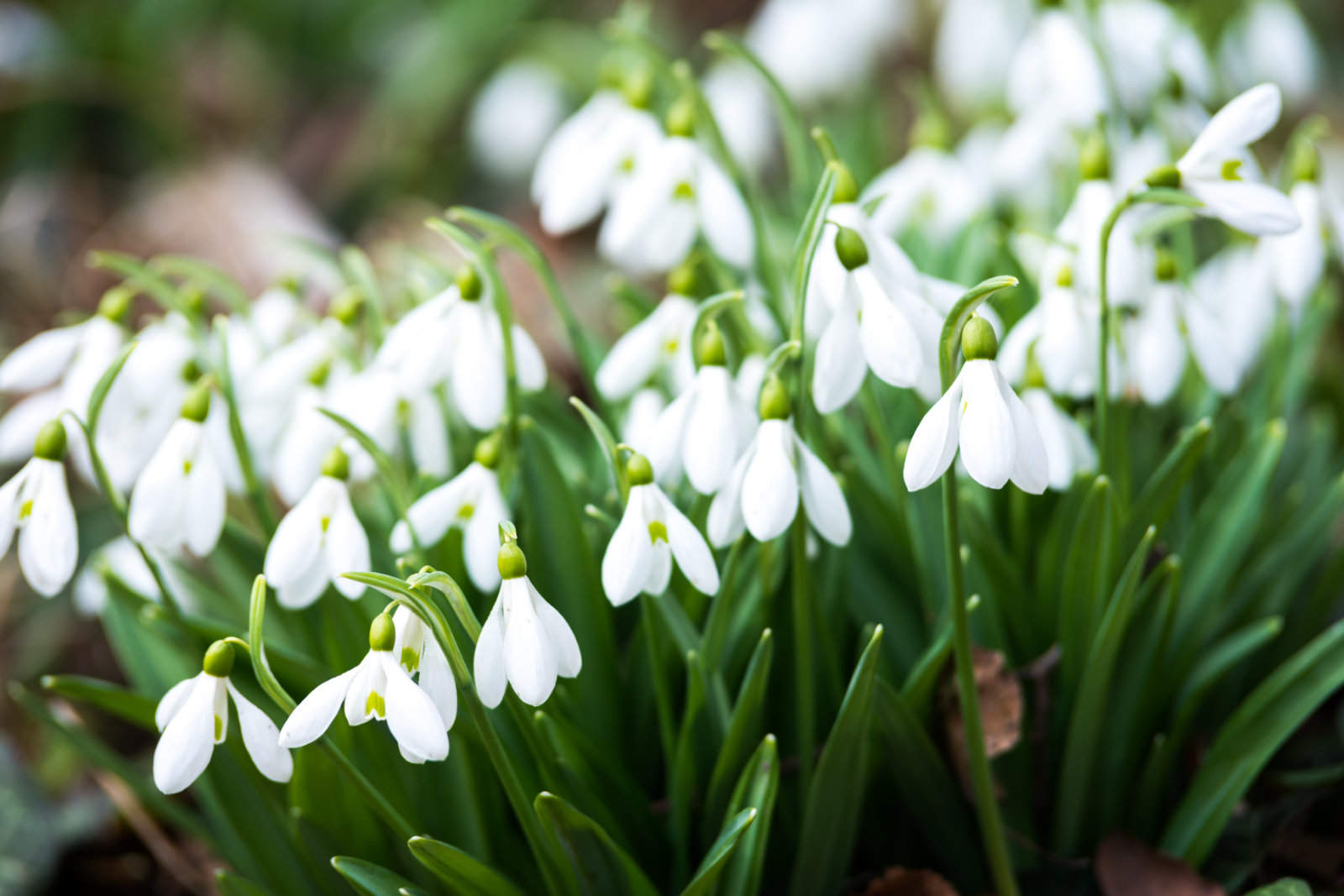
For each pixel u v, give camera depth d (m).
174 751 0.70
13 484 0.73
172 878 0.87
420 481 0.78
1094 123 0.82
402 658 0.70
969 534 0.77
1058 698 0.78
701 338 0.75
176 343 0.78
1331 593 0.81
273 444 0.80
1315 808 0.82
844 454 0.81
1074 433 0.78
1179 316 0.77
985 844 0.76
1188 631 0.79
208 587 0.82
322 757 0.76
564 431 0.84
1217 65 0.98
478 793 0.76
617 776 0.76
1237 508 0.79
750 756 0.76
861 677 0.73
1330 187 1.17
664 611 0.75
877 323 0.72
